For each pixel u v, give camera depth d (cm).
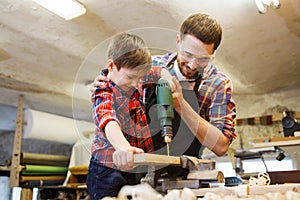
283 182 102
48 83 326
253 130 337
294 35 225
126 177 87
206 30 93
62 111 433
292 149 236
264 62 269
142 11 197
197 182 80
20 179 339
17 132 352
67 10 187
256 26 212
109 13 199
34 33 226
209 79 106
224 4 187
